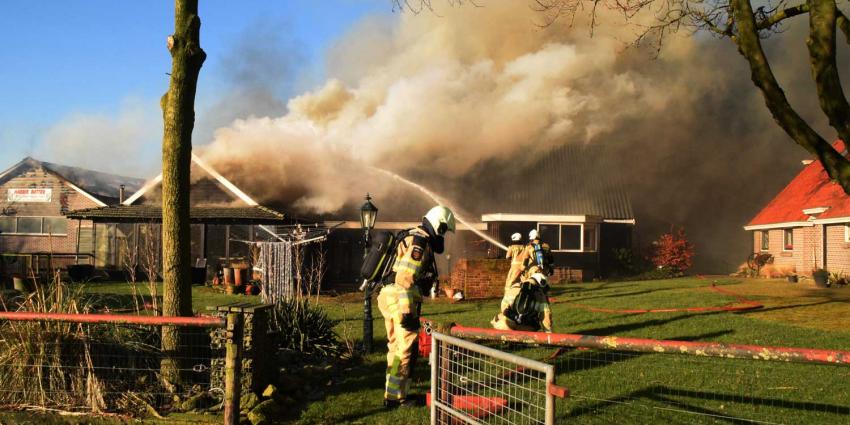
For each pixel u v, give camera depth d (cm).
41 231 2855
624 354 739
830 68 549
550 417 318
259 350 541
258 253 2002
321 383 630
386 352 785
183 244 571
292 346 718
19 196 2870
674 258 2817
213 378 537
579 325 1029
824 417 502
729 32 765
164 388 543
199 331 570
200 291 1934
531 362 330
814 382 608
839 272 2102
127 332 585
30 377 530
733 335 904
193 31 579
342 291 2181
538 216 2592
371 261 552
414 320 533
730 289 1792
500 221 2630
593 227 2672
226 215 2164
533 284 788
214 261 2303
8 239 2862
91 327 561
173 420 493
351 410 532
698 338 888
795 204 2436
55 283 613
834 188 2212
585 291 1820
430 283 546
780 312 1200
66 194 2850
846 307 1270
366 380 638
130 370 550
